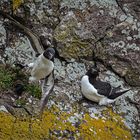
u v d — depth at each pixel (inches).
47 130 354.6
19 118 352.8
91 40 448.5
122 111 418.9
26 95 380.8
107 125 391.2
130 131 403.9
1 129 334.6
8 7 439.2
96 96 401.7
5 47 418.6
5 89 380.2
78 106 398.0
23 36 429.4
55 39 440.5
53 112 375.6
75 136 363.6
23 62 411.8
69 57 439.8
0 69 396.5
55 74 422.6
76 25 447.8
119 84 442.6
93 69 399.9
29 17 442.6
